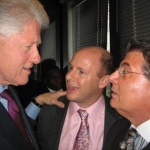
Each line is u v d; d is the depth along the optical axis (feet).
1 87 3.11
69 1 10.04
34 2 2.73
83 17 9.34
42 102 4.33
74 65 4.39
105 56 4.50
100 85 4.43
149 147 2.69
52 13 11.02
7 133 2.78
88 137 4.23
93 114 4.39
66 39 10.23
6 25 2.48
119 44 6.91
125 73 3.07
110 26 7.02
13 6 2.52
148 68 2.91
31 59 2.82
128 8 6.64
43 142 4.37
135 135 3.13
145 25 6.07
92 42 8.64
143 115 3.07
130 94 3.02
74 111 4.43
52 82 9.50
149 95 2.96
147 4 5.98
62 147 4.25
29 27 2.61
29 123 3.36
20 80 2.86
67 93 4.38
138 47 3.04
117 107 3.23
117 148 3.28
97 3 8.14
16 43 2.60
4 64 2.67
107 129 4.23
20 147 2.89
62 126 4.40
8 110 3.12
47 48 12.60
